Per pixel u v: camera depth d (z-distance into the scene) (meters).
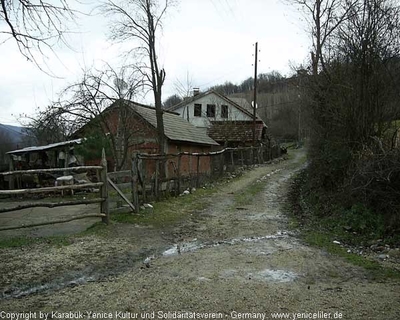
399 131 8.90
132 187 10.12
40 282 5.21
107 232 8.10
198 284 5.11
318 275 5.54
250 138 33.19
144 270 5.79
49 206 7.56
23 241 7.10
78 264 6.02
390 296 4.72
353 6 9.77
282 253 6.70
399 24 9.24
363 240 7.62
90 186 8.34
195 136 24.14
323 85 11.55
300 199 13.24
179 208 11.38
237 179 19.39
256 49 31.11
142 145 19.48
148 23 16.78
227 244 7.43
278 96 67.94
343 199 9.29
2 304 4.46
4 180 19.23
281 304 4.45
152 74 17.20
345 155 10.26
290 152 47.06
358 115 9.82
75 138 20.06
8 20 5.68
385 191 8.14
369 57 9.48
